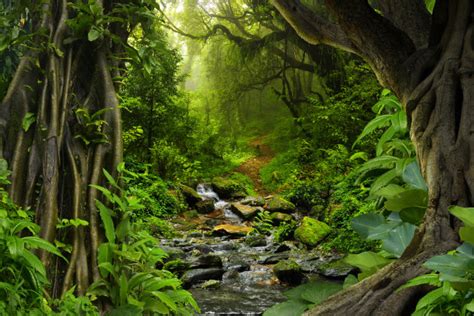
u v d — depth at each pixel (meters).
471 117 1.66
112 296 2.32
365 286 1.55
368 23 2.00
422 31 2.09
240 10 17.81
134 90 10.42
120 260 2.39
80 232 2.39
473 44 1.78
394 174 2.04
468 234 1.32
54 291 2.25
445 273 1.29
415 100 1.82
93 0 2.70
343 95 11.52
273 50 16.83
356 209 7.20
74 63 2.75
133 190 2.87
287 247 7.47
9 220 1.94
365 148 8.78
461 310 1.30
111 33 2.89
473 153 1.61
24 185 2.44
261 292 5.45
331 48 14.46
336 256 6.80
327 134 11.80
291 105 17.28
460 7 1.84
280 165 15.09
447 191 1.61
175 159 10.68
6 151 2.48
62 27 2.72
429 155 1.70
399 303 1.46
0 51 2.70
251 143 19.23
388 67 1.99
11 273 1.92
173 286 2.46
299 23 2.32
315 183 9.92
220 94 18.81
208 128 15.39
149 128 10.60
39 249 2.22
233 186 12.43
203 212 10.34
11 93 2.59
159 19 3.06
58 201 2.47
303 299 1.72
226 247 7.48
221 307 4.87
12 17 2.77
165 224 7.79
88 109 2.71
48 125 2.53
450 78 1.75
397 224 1.85
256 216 9.83
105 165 2.60
